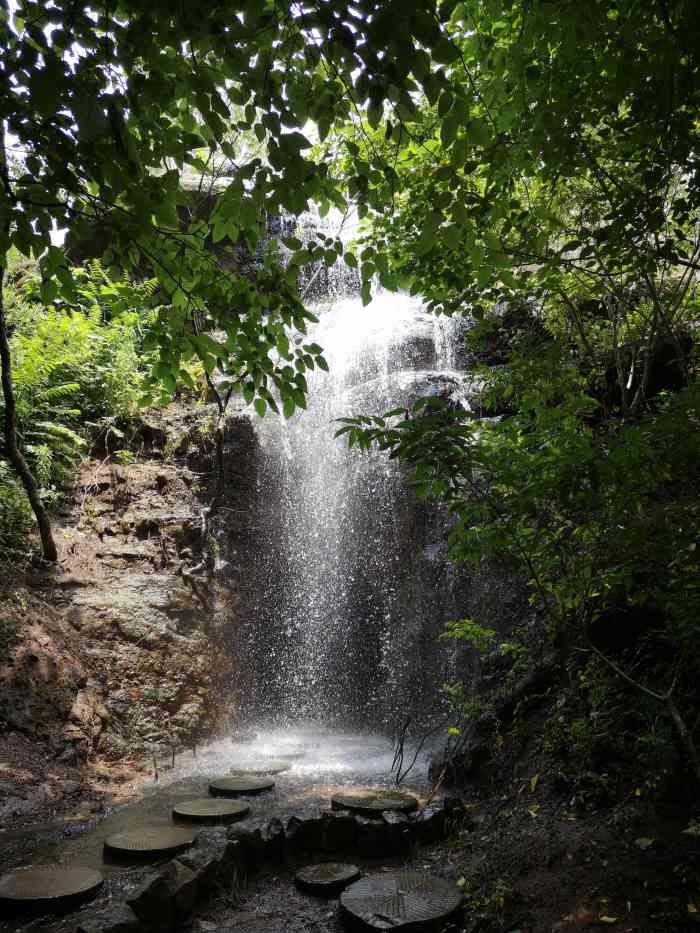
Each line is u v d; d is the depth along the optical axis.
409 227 5.23
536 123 3.86
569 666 5.46
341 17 2.63
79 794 6.37
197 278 4.02
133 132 3.35
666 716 4.53
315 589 10.16
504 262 3.79
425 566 9.13
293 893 4.31
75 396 10.51
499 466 3.53
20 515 8.86
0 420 9.27
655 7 3.19
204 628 9.21
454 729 6.18
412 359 11.09
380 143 5.18
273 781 6.40
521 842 4.41
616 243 4.04
